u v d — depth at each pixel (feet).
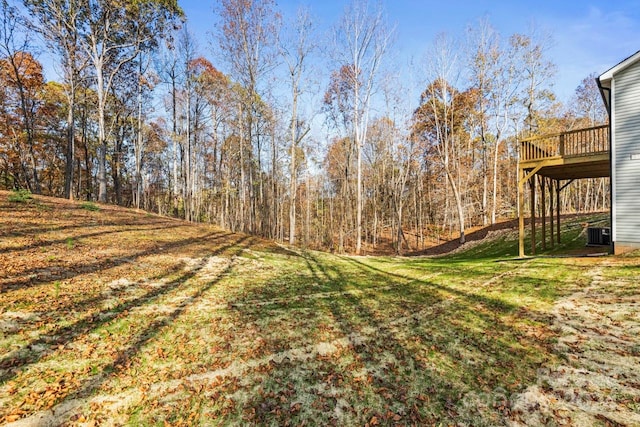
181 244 36.42
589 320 17.71
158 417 10.29
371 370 13.78
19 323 14.24
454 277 32.42
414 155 86.48
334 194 121.90
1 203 35.42
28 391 10.50
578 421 10.28
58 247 25.53
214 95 77.15
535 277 27.94
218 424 10.27
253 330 17.46
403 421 10.63
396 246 89.97
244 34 58.34
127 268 24.75
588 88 96.02
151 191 127.44
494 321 18.95
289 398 11.76
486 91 79.77
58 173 99.40
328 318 19.98
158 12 62.13
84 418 9.77
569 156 34.47
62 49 58.03
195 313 19.03
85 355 13.05
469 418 10.69
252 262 35.35
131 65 72.38
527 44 78.18
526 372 13.25
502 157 111.24
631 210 30.66
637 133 30.35
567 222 59.67
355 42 66.08
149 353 13.98
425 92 84.23
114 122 83.41
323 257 47.26
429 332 17.71
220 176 101.04
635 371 12.69
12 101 72.79
